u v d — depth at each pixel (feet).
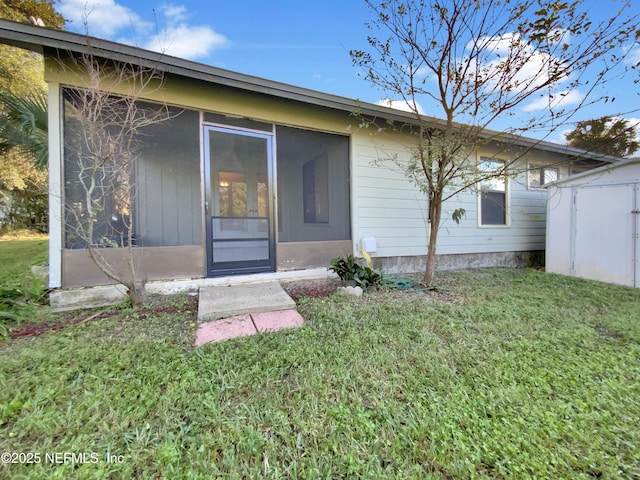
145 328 8.46
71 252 10.82
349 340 7.62
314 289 13.26
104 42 9.90
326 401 5.20
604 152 20.66
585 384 5.86
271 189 14.57
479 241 21.22
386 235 17.69
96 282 11.18
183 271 12.64
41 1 29.14
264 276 14.10
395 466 3.94
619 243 16.55
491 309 10.50
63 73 10.56
